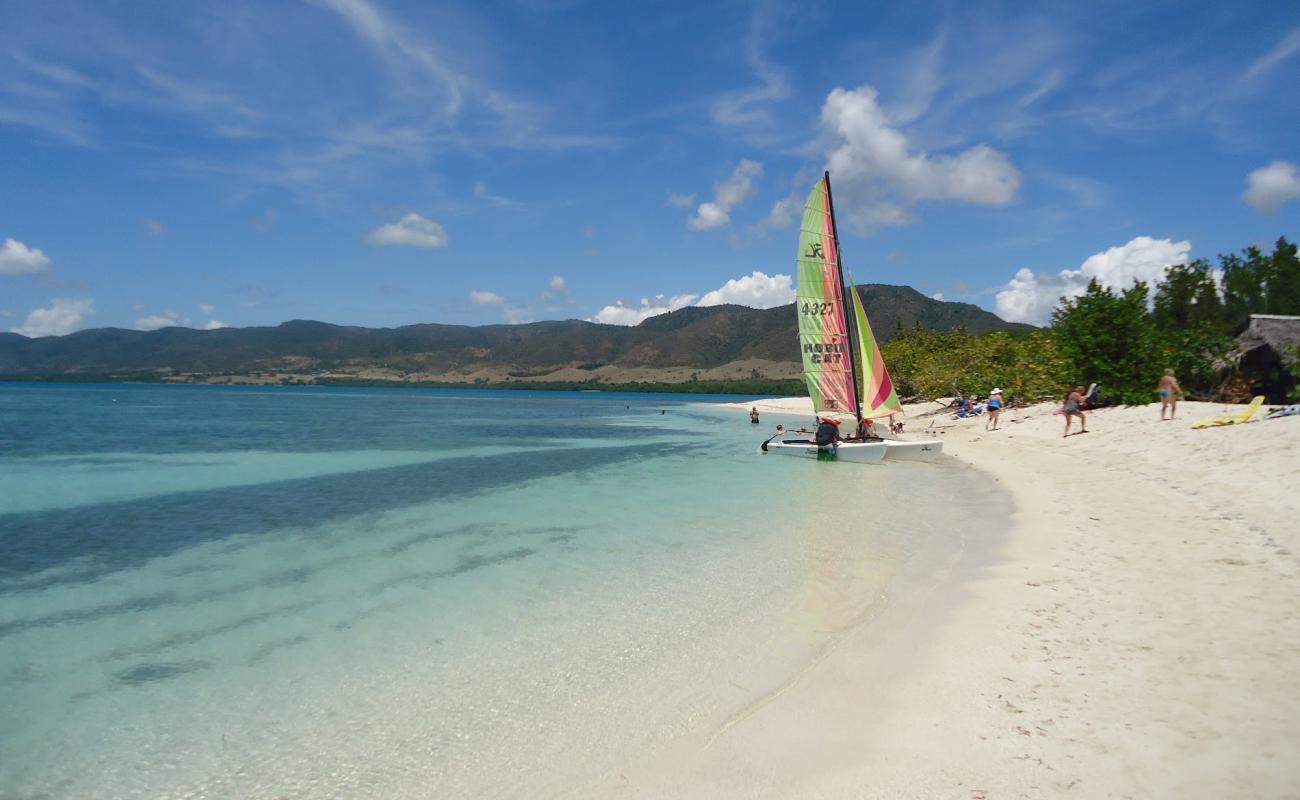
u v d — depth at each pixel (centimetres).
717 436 4322
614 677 700
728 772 511
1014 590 885
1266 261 4900
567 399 14825
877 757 513
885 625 806
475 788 514
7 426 4675
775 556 1171
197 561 1202
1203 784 441
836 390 2745
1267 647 635
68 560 1213
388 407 9062
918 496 1767
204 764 555
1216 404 2720
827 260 2709
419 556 1227
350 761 555
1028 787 455
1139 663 629
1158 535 1097
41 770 549
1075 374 3297
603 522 1512
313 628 860
